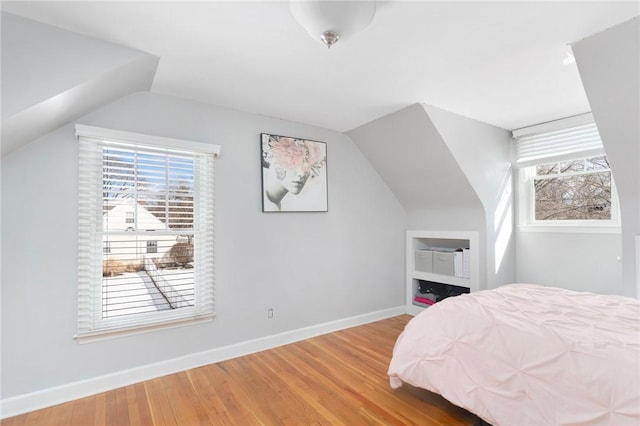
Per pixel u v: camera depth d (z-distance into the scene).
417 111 2.95
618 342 1.50
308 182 3.39
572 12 1.64
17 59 1.63
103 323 2.33
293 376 2.51
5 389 2.01
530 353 1.59
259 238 3.07
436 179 3.54
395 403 2.12
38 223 2.12
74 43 1.78
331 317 3.56
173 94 2.64
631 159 2.39
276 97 2.72
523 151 3.64
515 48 1.97
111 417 1.99
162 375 2.53
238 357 2.88
